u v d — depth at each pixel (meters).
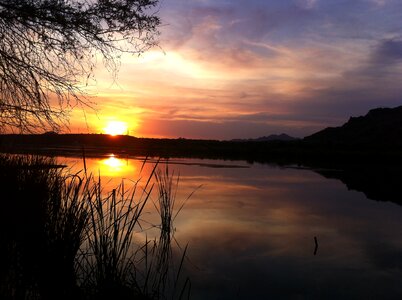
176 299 5.91
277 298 6.57
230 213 13.57
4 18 7.70
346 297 6.79
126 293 4.52
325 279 7.59
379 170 35.53
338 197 18.38
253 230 11.18
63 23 7.76
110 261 4.45
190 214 13.09
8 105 7.84
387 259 8.95
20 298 4.01
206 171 29.94
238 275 7.49
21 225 5.00
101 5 7.98
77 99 8.22
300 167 37.59
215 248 9.14
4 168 7.48
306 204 16.12
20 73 7.86
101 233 4.51
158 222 10.41
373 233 11.35
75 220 4.82
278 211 14.35
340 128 115.69
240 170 31.95
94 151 57.53
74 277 4.59
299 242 10.12
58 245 4.58
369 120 113.44
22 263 4.57
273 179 25.72
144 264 6.51
